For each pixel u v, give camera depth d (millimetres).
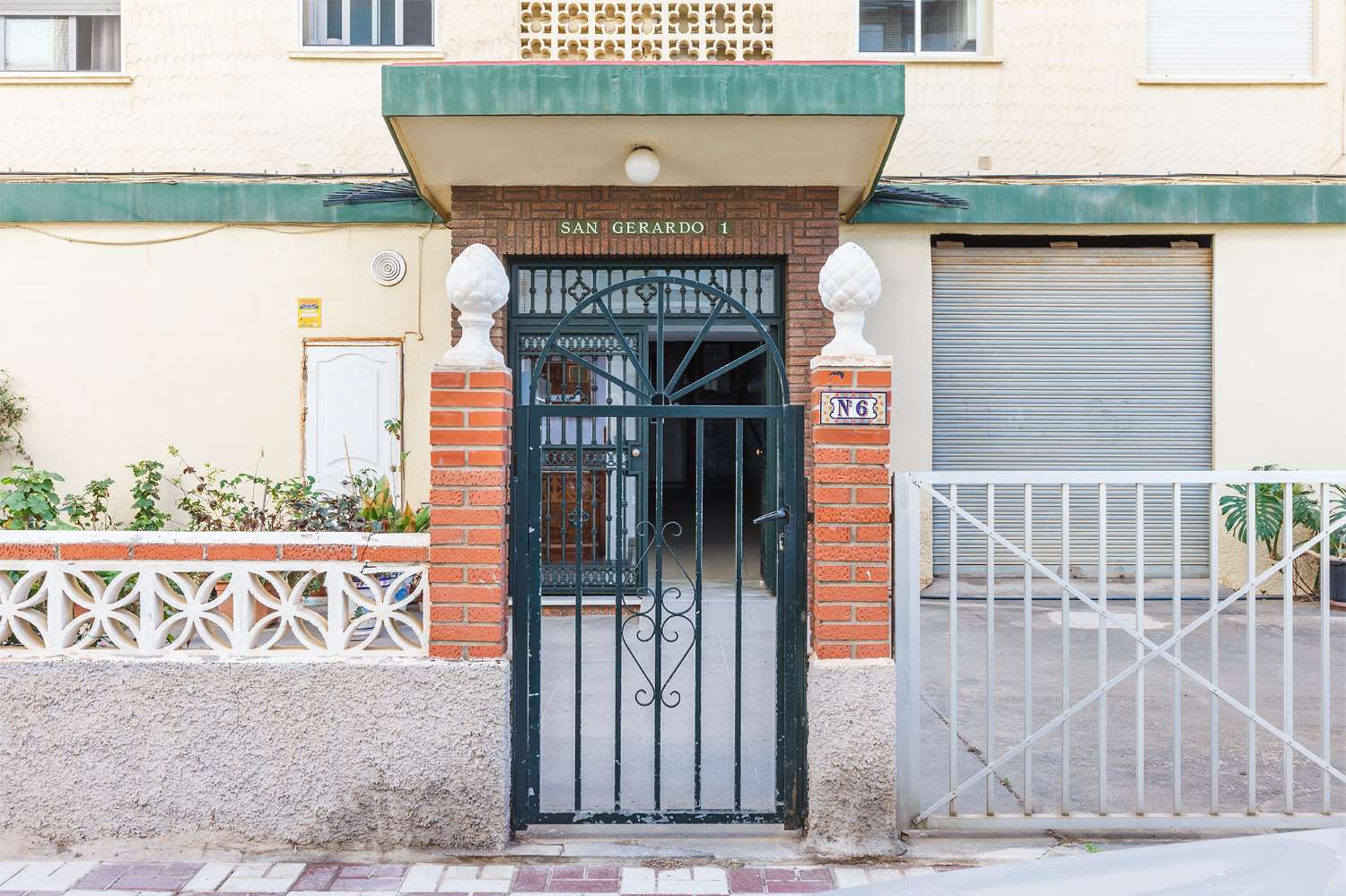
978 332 9328
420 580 3881
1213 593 3953
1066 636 3961
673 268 8344
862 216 8953
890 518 4160
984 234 9141
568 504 8172
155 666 3801
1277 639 7211
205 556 3850
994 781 4477
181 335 8766
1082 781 4559
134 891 3498
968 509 9430
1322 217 9000
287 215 8742
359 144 8805
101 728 3807
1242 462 9172
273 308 8781
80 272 8734
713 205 8055
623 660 6426
